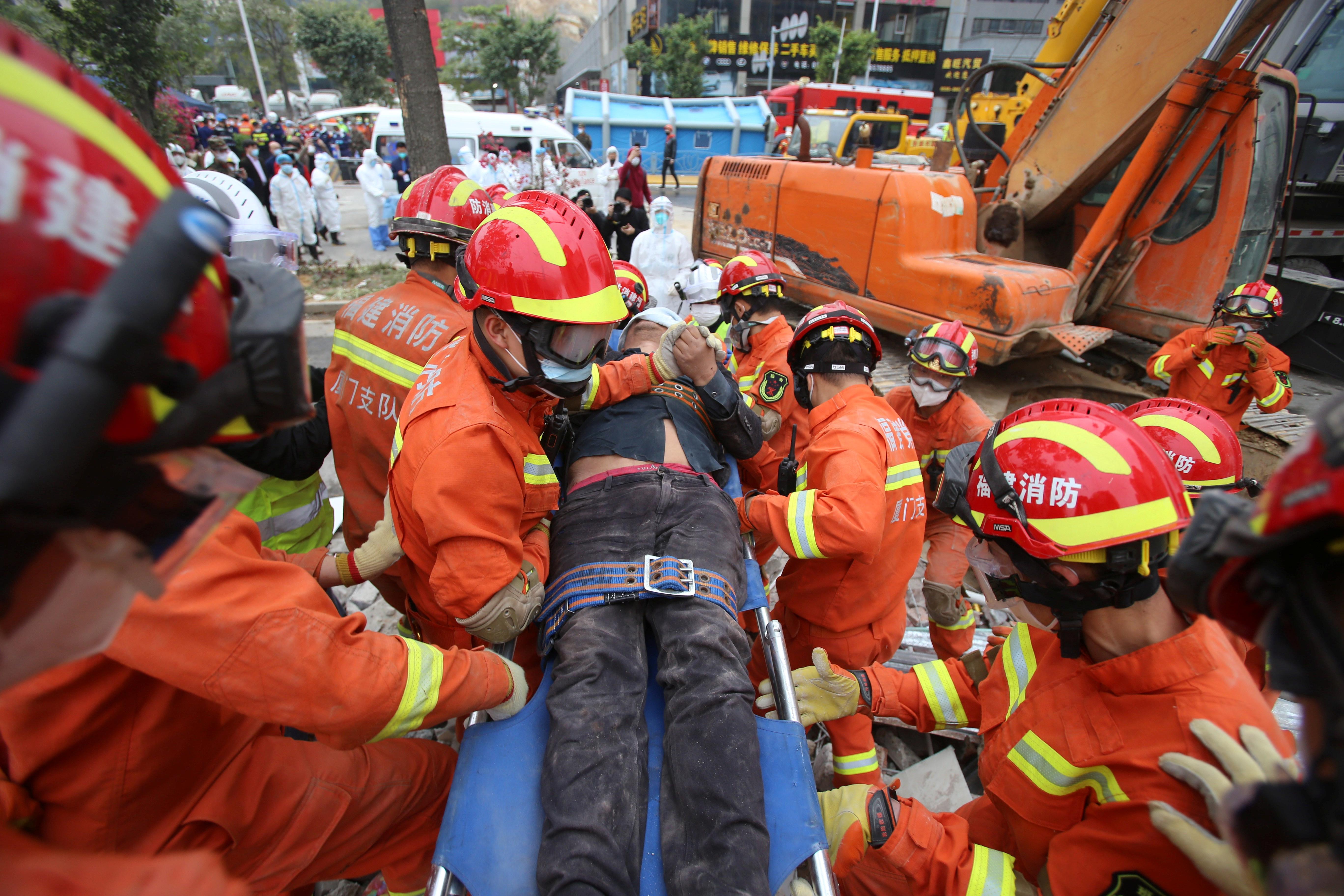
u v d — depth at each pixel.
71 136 0.52
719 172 8.62
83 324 0.48
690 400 2.36
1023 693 1.42
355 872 1.54
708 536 1.90
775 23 38.62
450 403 1.58
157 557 0.65
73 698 1.06
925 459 3.04
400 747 1.58
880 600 2.18
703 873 1.24
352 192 19.66
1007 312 5.39
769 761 1.50
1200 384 4.25
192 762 1.21
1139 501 1.13
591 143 21.41
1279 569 0.65
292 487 2.24
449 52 48.50
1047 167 6.20
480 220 2.29
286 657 1.09
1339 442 0.57
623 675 1.58
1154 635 1.22
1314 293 6.37
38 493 0.47
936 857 1.39
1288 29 7.43
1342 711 0.59
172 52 10.73
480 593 1.52
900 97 24.66
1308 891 0.60
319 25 39.91
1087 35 6.34
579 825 1.27
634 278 3.24
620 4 44.06
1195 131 5.07
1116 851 1.15
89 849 1.14
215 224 0.57
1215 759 1.09
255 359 0.63
